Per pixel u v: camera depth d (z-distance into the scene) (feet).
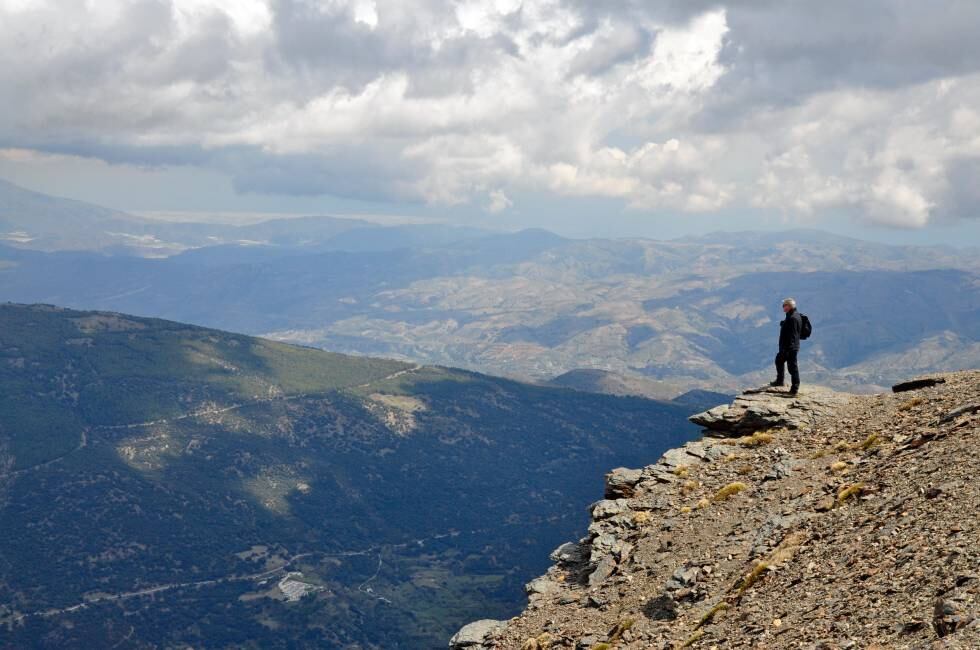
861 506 78.74
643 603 82.23
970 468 73.61
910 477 79.51
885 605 57.52
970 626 47.73
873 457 91.66
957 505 67.21
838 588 64.39
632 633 76.74
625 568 92.53
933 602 53.83
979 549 57.06
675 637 71.51
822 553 72.43
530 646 84.53
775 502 91.40
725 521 92.12
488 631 94.68
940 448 83.10
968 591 52.11
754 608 68.59
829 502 83.56
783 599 67.62
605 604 87.15
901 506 73.36
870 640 53.52
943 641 47.55
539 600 96.84
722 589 76.54
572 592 94.68
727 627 67.87
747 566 78.02
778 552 76.48
